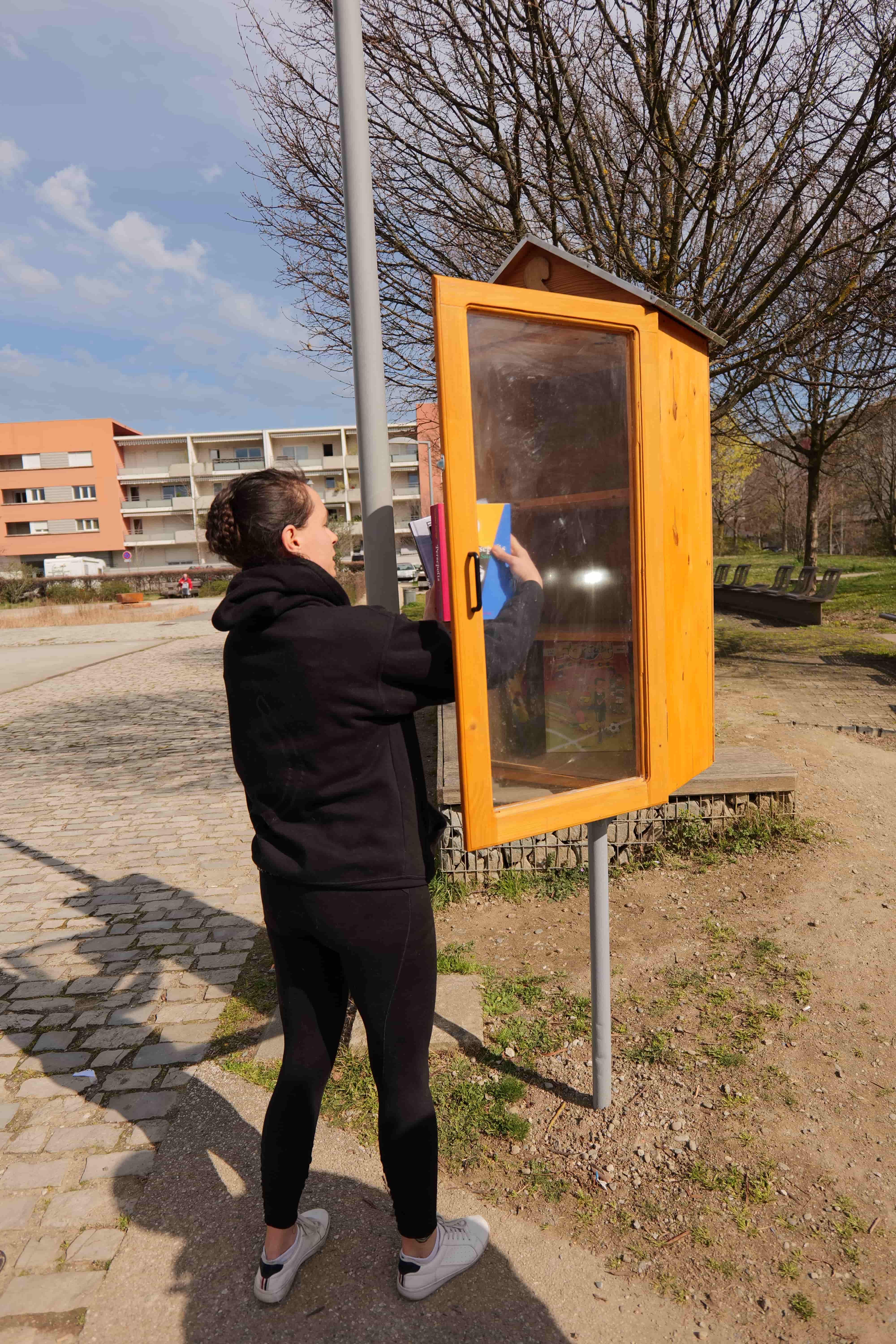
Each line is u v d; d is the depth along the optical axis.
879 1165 2.20
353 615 1.66
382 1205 2.18
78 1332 1.85
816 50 5.53
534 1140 2.37
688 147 6.14
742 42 5.35
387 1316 1.85
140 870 4.83
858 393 11.14
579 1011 2.96
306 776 1.65
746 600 15.60
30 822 5.90
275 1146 1.81
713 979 3.11
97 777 7.15
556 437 2.11
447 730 5.35
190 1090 2.72
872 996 2.94
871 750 5.86
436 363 1.72
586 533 2.21
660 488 2.22
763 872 3.96
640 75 5.63
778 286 6.39
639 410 2.16
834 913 3.54
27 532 63.34
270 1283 1.87
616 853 4.16
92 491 63.00
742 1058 2.64
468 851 1.87
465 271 7.25
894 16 5.32
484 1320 1.83
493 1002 3.04
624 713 2.30
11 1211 2.21
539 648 2.12
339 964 1.85
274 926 1.77
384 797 1.66
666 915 3.65
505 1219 2.10
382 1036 1.73
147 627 25.47
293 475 1.79
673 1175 2.21
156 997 3.34
